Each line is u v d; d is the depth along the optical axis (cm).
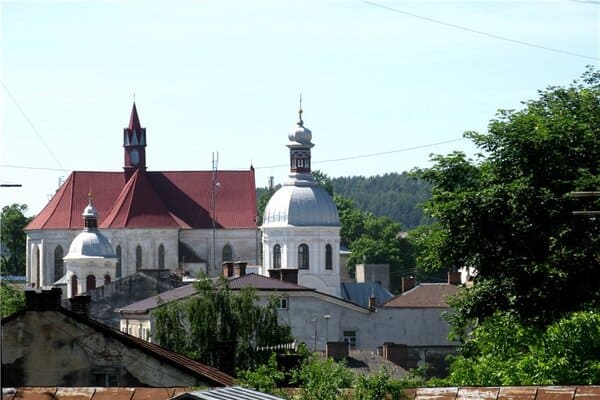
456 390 5016
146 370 6900
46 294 7044
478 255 9238
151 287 19425
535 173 9312
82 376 6956
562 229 8956
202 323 11831
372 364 14125
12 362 7012
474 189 9556
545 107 10231
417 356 18638
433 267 9500
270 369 6381
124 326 16500
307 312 17538
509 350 8469
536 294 8812
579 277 8825
